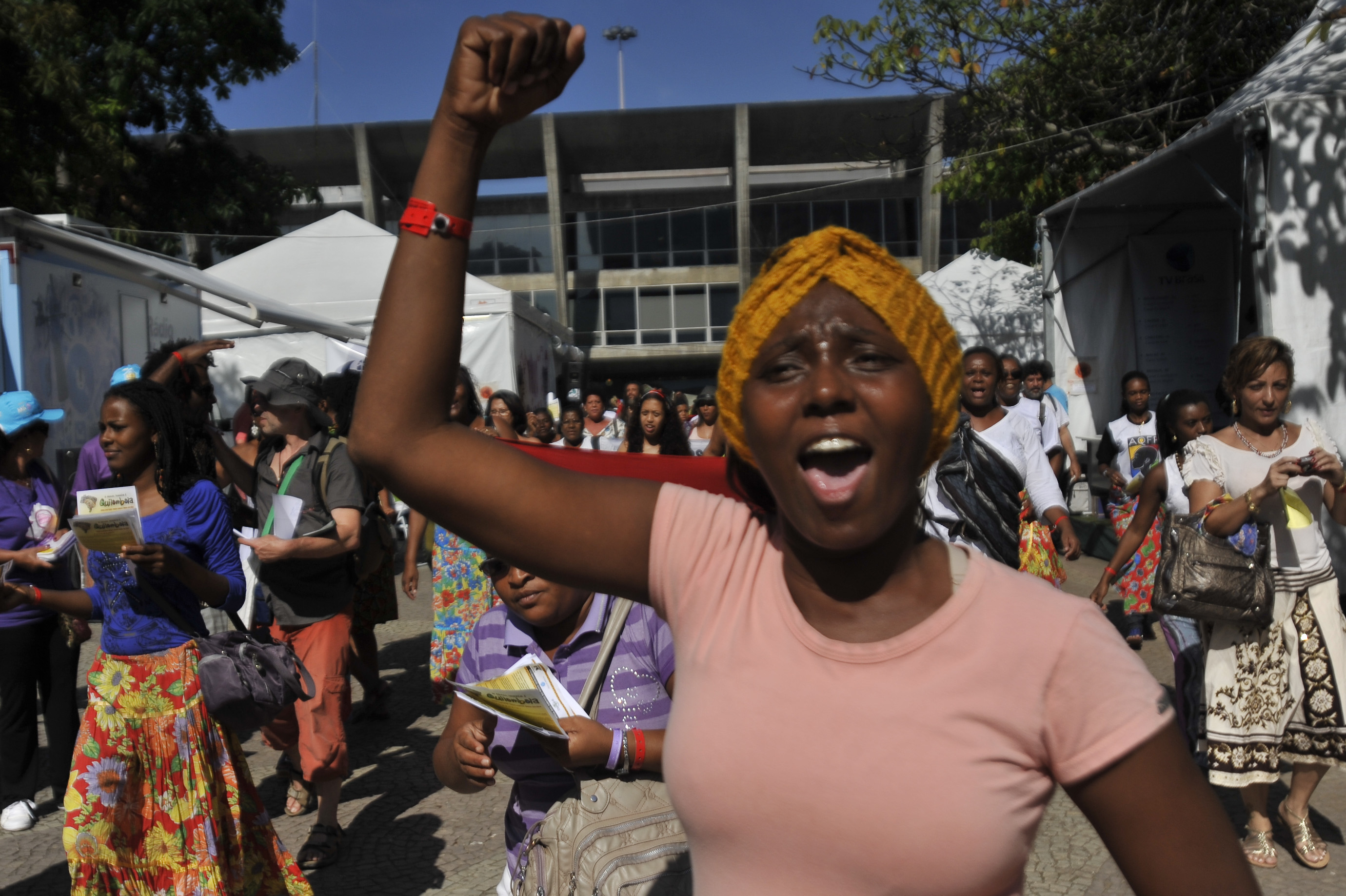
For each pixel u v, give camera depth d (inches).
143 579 114.0
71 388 326.0
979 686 36.1
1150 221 413.4
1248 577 129.6
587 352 1359.5
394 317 42.4
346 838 163.5
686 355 1364.4
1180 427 185.0
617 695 75.0
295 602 156.3
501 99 41.4
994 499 152.4
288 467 167.5
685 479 59.7
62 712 174.6
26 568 170.7
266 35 786.2
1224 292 416.8
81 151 617.0
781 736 37.0
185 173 832.9
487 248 1368.1
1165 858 35.6
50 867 154.3
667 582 42.9
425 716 227.5
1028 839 36.5
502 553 44.8
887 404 36.7
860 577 38.4
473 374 525.3
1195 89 505.7
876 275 37.8
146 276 357.7
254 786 121.6
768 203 1341.0
